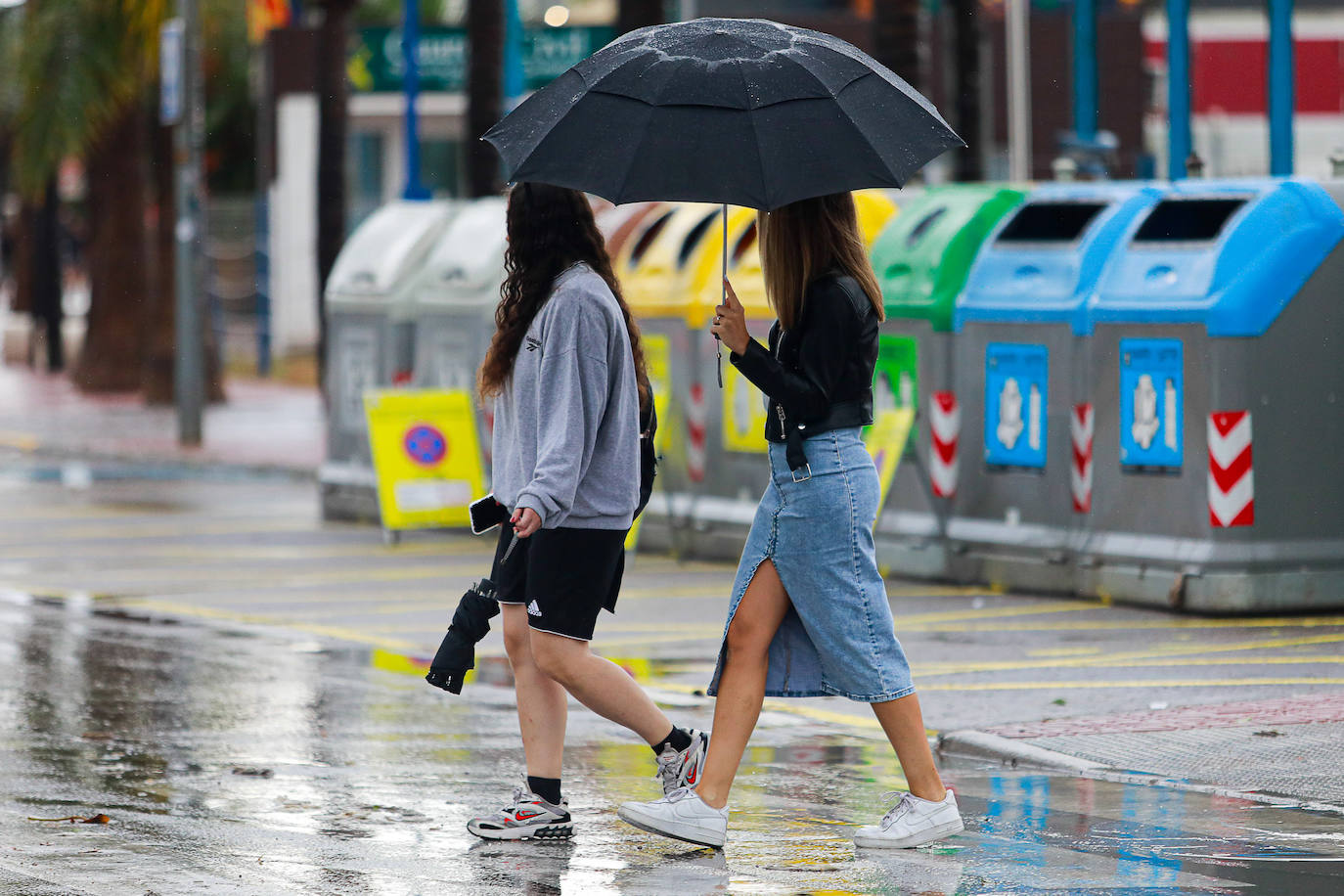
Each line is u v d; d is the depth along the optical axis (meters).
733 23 20.31
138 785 24.03
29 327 132.62
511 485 20.91
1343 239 36.81
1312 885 19.03
